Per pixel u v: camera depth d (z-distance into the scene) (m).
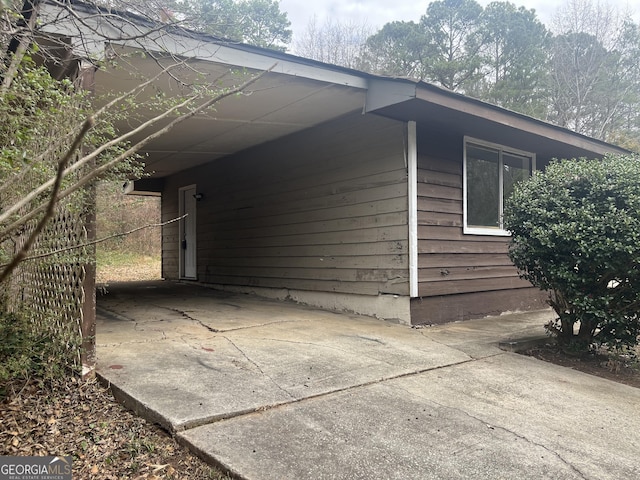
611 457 2.33
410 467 2.17
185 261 10.50
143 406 2.71
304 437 2.44
